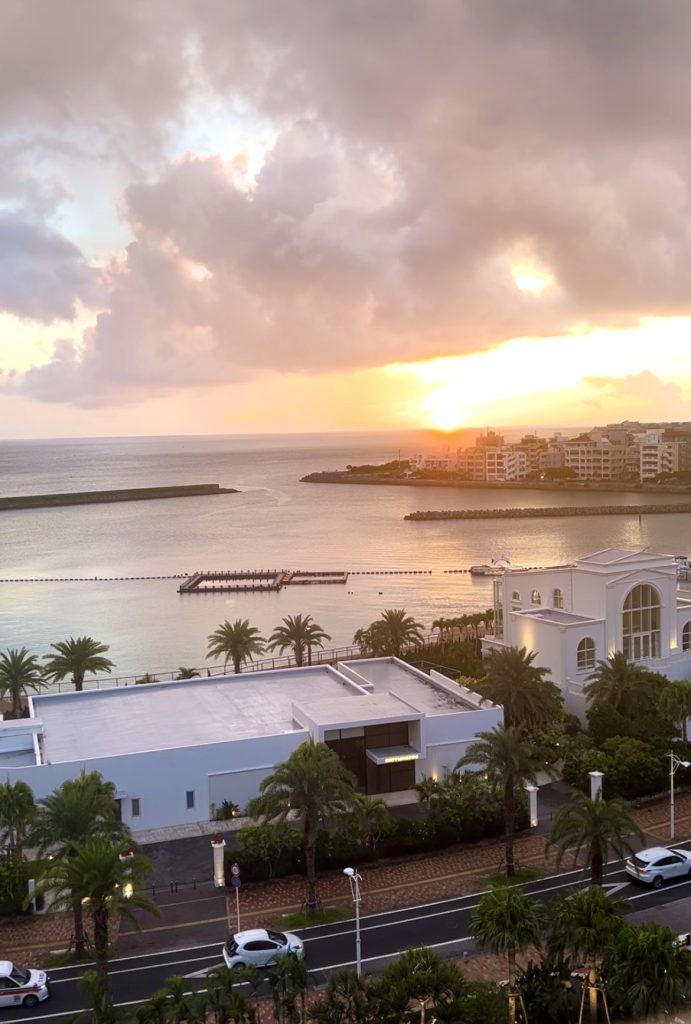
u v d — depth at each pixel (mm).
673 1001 37031
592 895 41625
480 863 58500
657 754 70188
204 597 192625
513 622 92750
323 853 57562
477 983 39531
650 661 91188
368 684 83375
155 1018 36250
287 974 40750
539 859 58750
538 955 46500
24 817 54875
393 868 58125
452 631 131625
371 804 58531
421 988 38375
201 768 66562
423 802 64000
